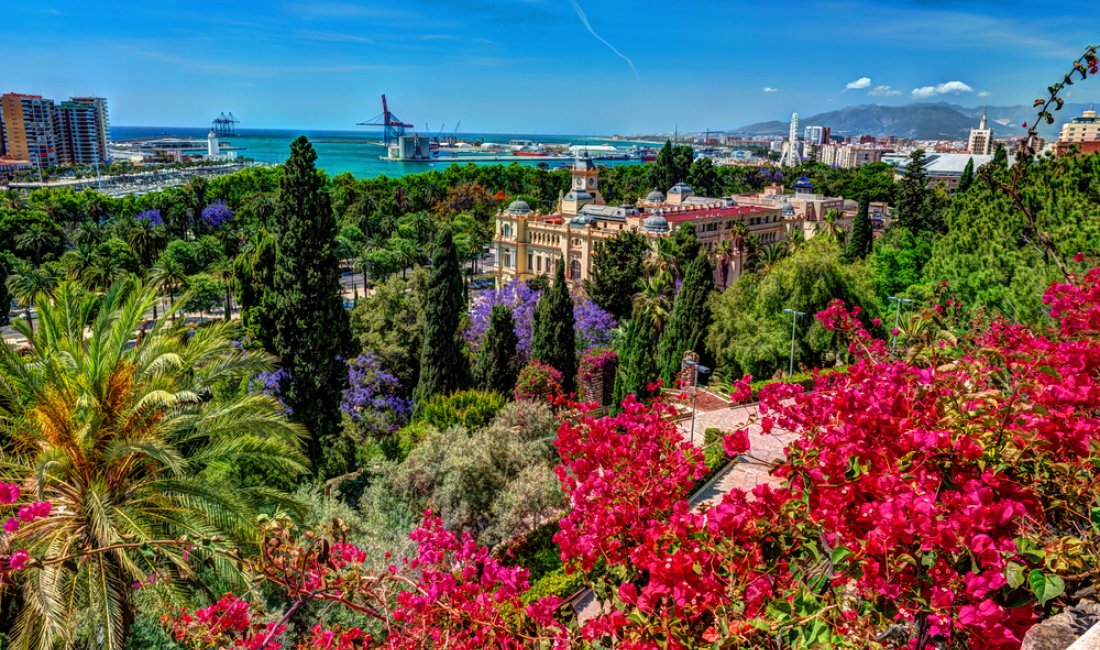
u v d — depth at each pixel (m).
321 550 8.70
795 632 6.39
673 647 6.23
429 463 23.33
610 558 7.78
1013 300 29.62
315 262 28.83
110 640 14.82
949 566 5.42
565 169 151.00
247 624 8.73
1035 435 5.99
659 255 66.06
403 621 8.54
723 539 6.58
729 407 33.47
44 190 122.50
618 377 42.94
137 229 91.12
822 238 47.44
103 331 19.61
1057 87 9.36
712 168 150.75
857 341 9.19
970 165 75.25
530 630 7.86
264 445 19.36
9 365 16.48
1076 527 6.27
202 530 16.48
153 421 17.78
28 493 15.26
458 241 107.88
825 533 6.34
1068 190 34.75
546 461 25.33
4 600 15.57
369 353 42.47
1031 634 6.13
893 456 6.02
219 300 81.50
